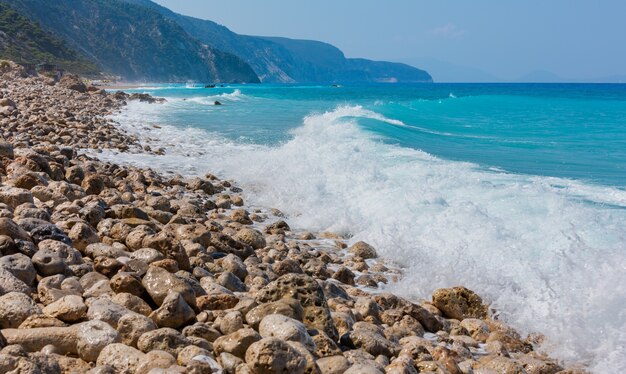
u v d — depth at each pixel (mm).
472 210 11023
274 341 4758
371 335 6039
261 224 11602
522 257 9039
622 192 13266
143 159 17453
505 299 8164
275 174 15383
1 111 20562
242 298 6309
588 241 9375
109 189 10945
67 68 132125
